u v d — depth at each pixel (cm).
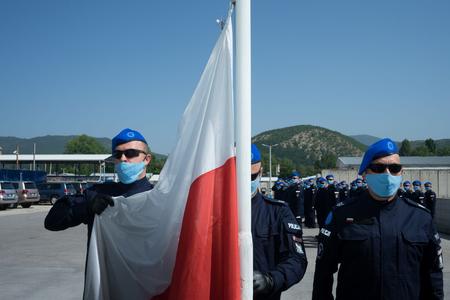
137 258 277
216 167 232
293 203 1428
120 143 321
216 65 240
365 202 304
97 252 284
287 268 282
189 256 226
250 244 222
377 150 298
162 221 264
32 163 5972
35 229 1647
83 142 12631
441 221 1652
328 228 309
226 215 224
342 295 297
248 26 217
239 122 219
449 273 816
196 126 250
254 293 255
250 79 219
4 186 2752
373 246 287
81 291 694
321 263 308
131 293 281
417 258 288
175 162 262
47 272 838
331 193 1430
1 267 887
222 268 223
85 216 294
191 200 232
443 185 3075
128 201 285
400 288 281
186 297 223
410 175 3106
